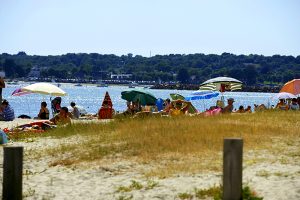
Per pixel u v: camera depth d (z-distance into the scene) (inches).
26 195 703.7
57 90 1743.4
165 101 1910.7
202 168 788.6
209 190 653.3
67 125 1321.4
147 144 979.3
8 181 556.1
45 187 746.8
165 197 657.0
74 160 914.1
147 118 1348.4
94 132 1190.9
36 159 949.2
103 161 893.2
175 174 765.9
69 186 749.9
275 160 808.3
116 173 814.5
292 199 594.6
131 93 1676.9
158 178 754.2
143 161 872.3
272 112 1545.3
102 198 677.9
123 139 1051.9
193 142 978.1
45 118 1744.6
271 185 653.3
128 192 695.7
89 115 1924.2
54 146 1065.5
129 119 1348.4
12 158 555.8
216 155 876.6
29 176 817.5
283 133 1067.9
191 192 665.0
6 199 556.7
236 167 518.6
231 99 1689.2
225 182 521.7
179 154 900.0
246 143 954.1
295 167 752.3
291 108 1779.0
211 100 6742.1
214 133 1051.3
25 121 1653.5
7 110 1686.8
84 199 677.9
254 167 762.8
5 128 1358.3
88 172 830.5
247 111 1743.4
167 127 1128.8
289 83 1808.6
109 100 1721.2
